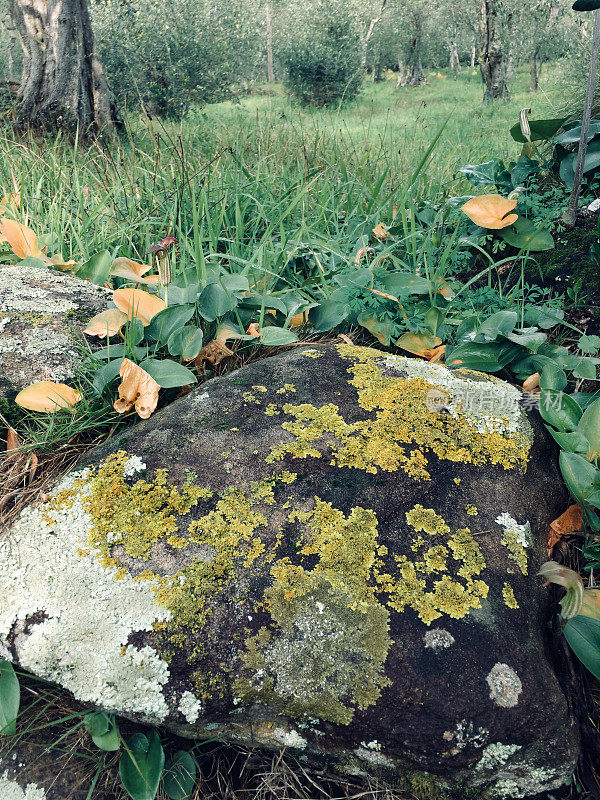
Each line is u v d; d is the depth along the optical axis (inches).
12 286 79.4
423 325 82.7
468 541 54.8
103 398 67.6
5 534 54.1
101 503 55.3
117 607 49.3
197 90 374.3
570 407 64.2
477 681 46.8
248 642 48.1
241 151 154.5
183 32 385.4
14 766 48.3
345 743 47.4
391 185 140.9
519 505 59.2
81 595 49.8
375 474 58.7
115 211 119.3
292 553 52.4
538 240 93.0
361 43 591.2
